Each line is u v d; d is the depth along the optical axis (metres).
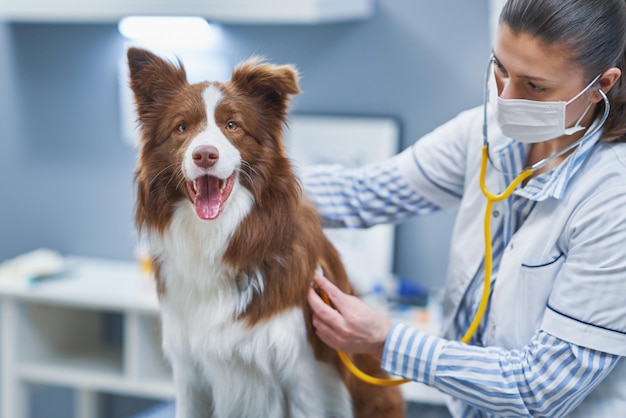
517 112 1.35
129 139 3.37
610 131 1.40
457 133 1.69
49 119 3.46
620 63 1.34
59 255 3.57
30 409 3.38
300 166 1.76
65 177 3.49
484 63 2.94
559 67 1.28
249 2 2.73
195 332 1.56
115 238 3.48
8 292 3.07
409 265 3.13
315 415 1.62
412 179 1.73
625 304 1.29
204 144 1.42
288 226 1.54
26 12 3.03
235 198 1.49
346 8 2.85
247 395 1.63
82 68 3.38
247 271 1.52
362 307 1.50
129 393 3.43
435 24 2.96
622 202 1.31
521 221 1.52
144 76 1.54
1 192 3.59
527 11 1.27
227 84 1.54
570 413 1.45
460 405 1.67
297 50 3.12
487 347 1.45
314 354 1.60
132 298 2.98
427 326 2.72
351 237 3.12
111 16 2.93
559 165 1.42
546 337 1.36
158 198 1.53
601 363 1.32
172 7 2.82
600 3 1.26
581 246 1.34
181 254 1.53
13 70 3.45
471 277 1.59
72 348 3.44
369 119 3.08
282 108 1.56
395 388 1.84
